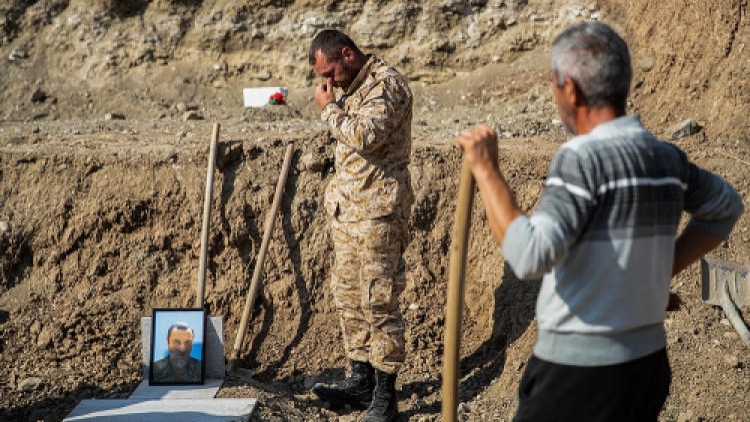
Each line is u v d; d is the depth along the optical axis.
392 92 4.30
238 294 5.82
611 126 2.46
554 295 2.48
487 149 2.50
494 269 5.71
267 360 5.58
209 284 5.86
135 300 5.79
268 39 9.58
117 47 9.70
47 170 6.21
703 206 2.63
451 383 2.90
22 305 5.76
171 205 6.02
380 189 4.42
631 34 8.38
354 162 4.45
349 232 4.54
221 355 5.10
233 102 9.36
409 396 5.14
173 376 5.02
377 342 4.54
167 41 9.70
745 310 4.86
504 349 5.30
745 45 6.93
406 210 4.52
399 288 4.56
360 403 4.90
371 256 4.46
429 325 5.66
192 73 9.59
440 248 5.96
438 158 6.20
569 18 9.00
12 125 7.77
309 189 6.06
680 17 7.65
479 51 9.26
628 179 2.38
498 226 2.41
